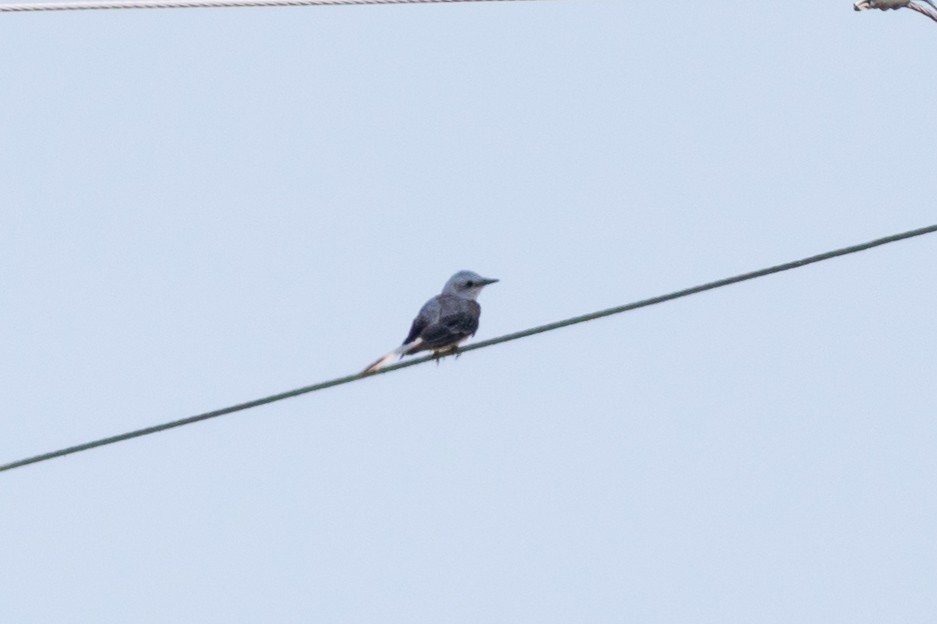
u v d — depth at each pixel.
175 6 17.53
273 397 18.56
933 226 17.89
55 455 18.66
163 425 18.59
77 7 17.45
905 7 18.61
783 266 18.03
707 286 18.20
